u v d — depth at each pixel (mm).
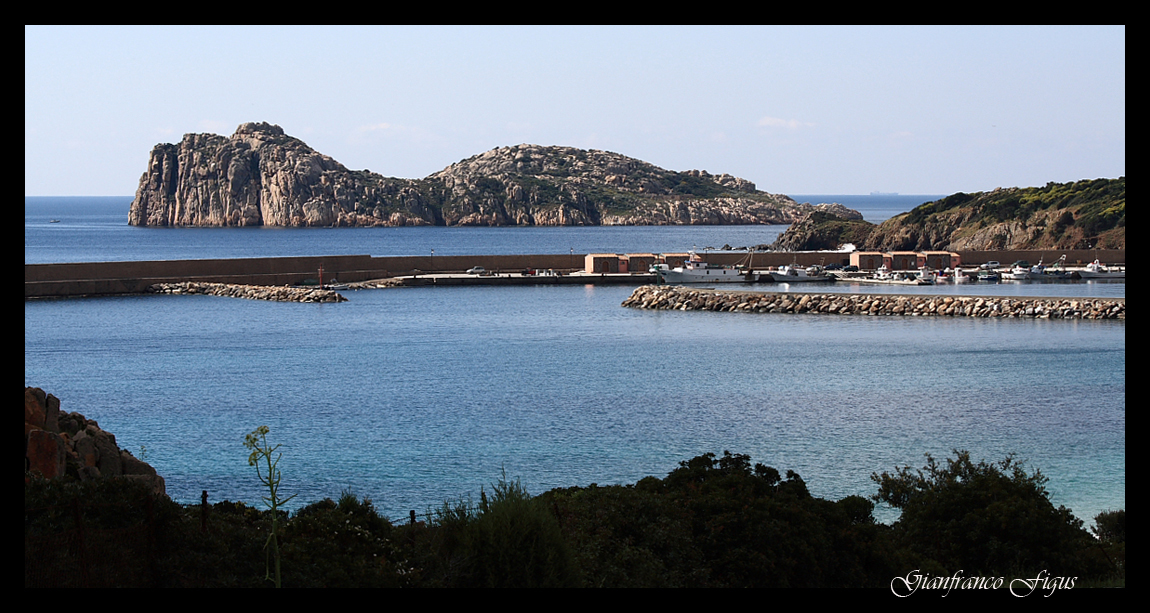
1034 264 195000
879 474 46781
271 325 121125
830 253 199125
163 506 19000
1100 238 199375
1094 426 58625
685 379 79812
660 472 48312
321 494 44312
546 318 128500
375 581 18391
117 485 19359
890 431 57562
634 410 65688
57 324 120938
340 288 162375
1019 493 27641
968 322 120688
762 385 76312
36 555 17031
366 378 81562
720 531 23125
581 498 24406
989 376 79750
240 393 74062
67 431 29391
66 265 150250
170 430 59250
